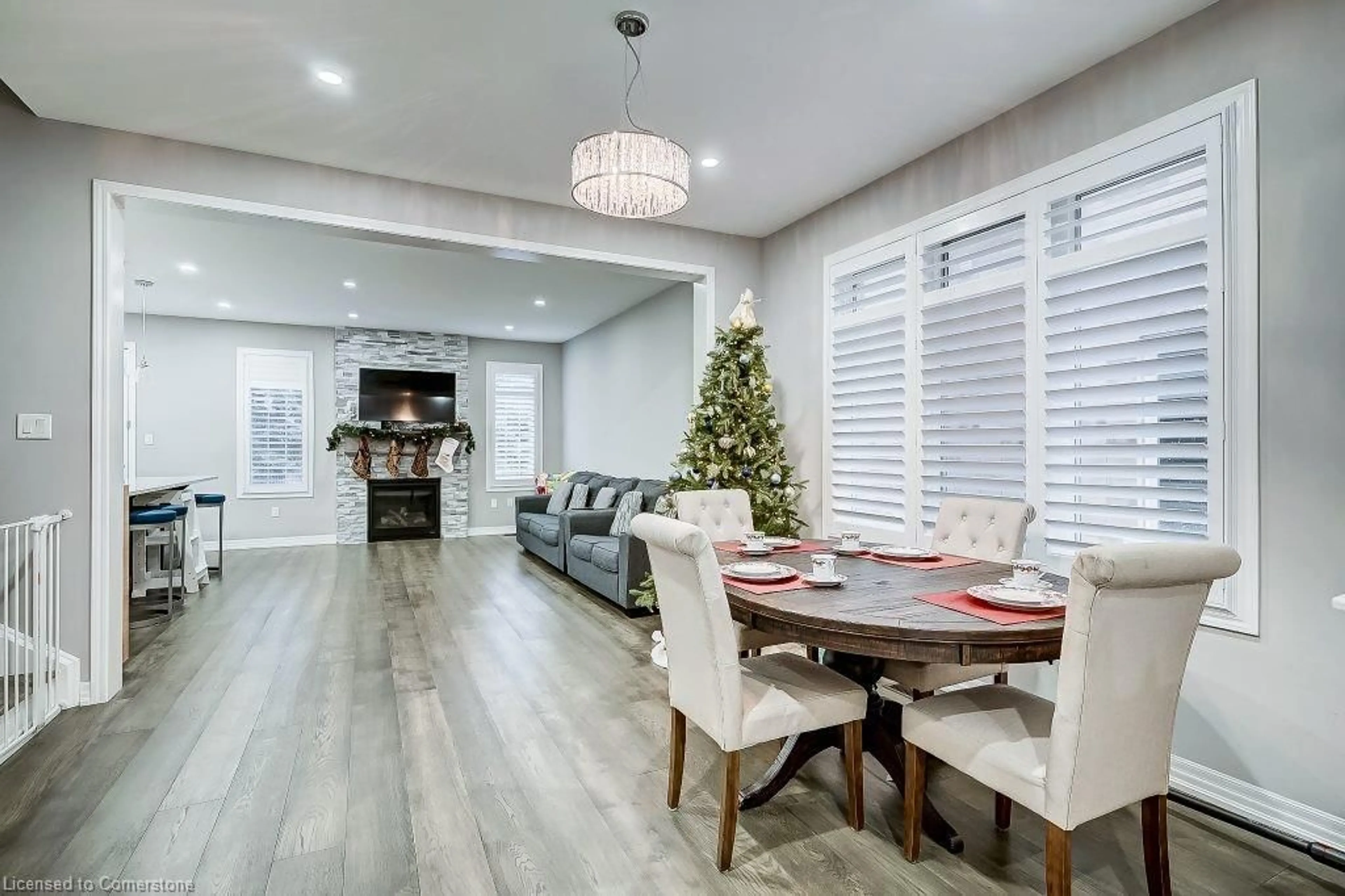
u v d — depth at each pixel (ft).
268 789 7.55
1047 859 5.10
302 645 13.07
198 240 15.74
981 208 10.32
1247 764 7.18
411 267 18.28
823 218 13.74
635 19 7.70
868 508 12.75
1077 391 8.92
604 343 26.37
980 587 6.70
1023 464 9.73
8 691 8.74
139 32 7.89
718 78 9.00
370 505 27.48
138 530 16.69
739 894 5.87
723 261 15.31
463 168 11.76
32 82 8.98
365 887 5.89
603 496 21.63
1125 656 5.00
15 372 9.77
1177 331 7.88
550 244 13.50
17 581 9.18
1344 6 6.51
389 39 8.10
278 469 26.37
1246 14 7.20
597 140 7.94
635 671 11.71
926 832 6.78
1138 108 8.23
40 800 7.27
